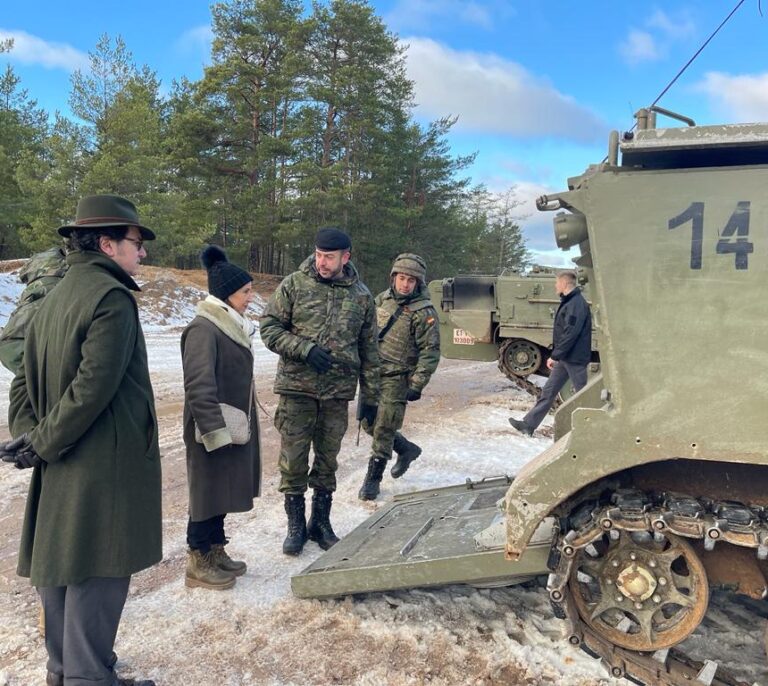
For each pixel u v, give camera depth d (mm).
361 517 4984
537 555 3041
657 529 2395
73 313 2484
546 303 11086
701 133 2320
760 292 2289
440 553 3350
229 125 29984
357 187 28375
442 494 4688
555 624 3320
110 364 2439
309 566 3590
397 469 5867
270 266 35594
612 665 2564
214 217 29891
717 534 2326
